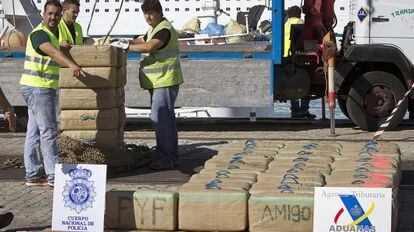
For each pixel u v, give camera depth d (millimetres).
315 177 6660
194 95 12828
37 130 8531
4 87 13008
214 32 14328
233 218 6203
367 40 12859
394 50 12656
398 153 7793
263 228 6129
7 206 7633
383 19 12820
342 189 5797
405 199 7703
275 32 12633
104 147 9156
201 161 10047
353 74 12891
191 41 14156
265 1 13773
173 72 9312
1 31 14477
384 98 12672
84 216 6164
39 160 8586
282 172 6973
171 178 8914
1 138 12570
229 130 13289
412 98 12734
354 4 12930
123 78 9398
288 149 8156
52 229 6203
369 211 5766
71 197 6180
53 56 8047
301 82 12984
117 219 6383
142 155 9742
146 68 9320
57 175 6207
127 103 12914
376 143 8398
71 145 8641
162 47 9227
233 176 6887
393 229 6074
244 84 12734
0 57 12992
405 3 12773
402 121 14016
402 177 8852
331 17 13516
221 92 12789
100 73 8906
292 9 13930
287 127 13609
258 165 7320
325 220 5820
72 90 8992
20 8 14453
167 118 9406
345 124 13898
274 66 13008
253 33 14289
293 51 13203
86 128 9102
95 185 6168
